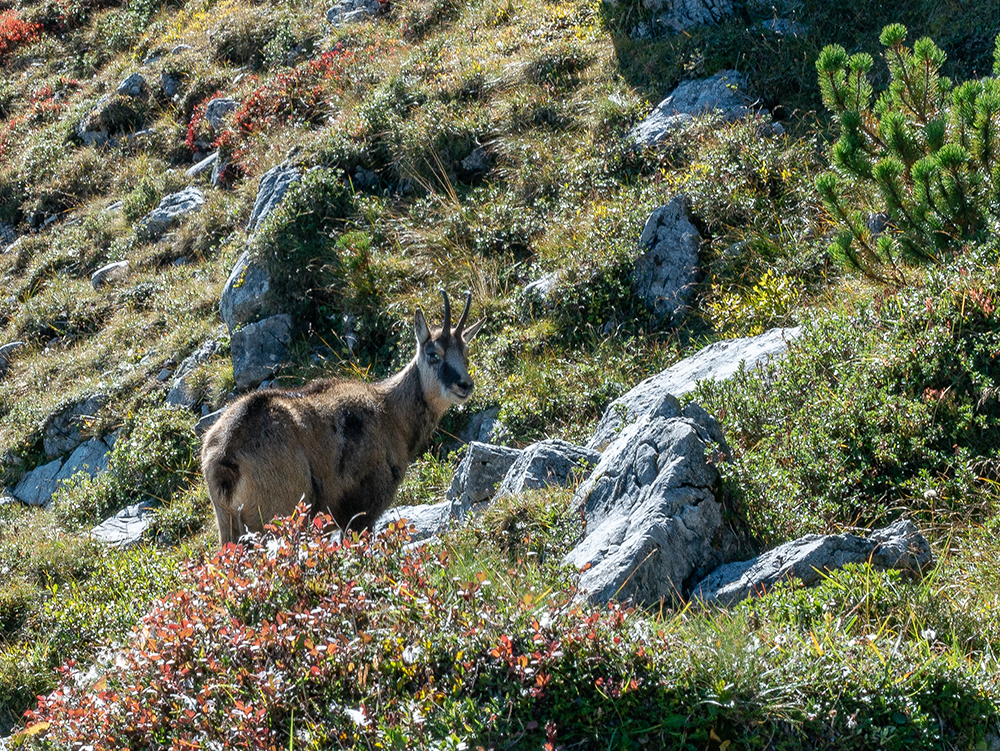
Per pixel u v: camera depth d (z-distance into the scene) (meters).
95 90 78.50
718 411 26.09
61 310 57.19
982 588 18.20
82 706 15.53
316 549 16.98
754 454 23.45
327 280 44.53
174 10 85.25
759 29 46.47
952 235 27.92
